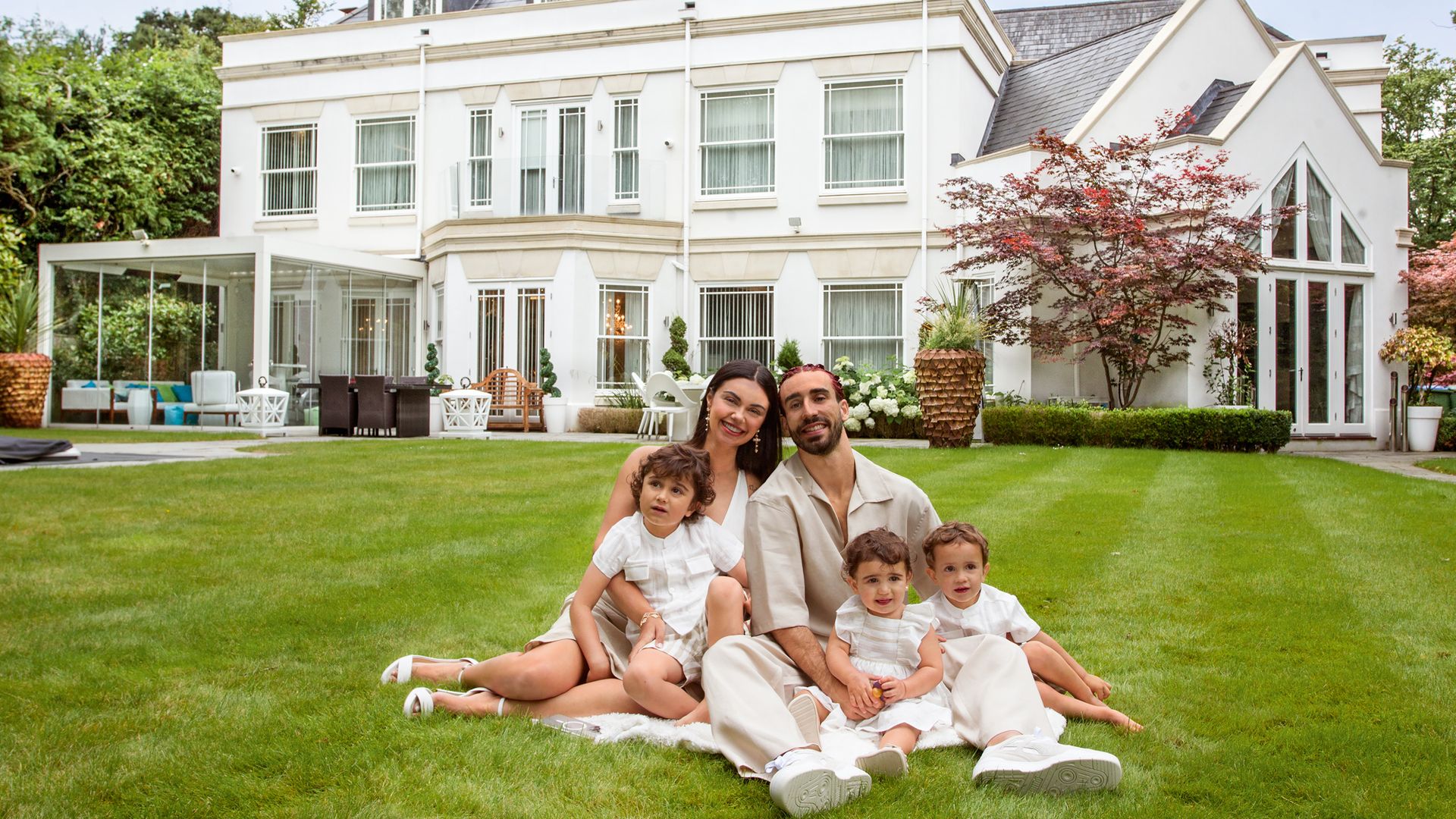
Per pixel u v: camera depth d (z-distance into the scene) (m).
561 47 17.02
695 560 2.93
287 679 3.06
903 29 15.73
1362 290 14.30
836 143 16.11
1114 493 7.29
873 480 3.01
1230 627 3.77
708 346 16.55
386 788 2.23
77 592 4.10
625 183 16.91
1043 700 2.83
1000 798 2.26
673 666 2.77
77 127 19.70
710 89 16.52
